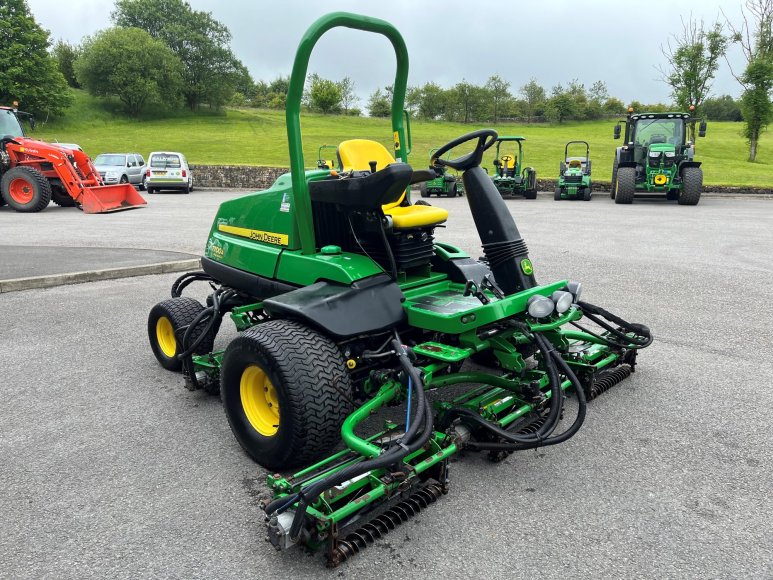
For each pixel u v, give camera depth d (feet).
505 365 10.75
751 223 41.32
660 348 16.07
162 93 195.31
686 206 54.34
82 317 19.69
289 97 11.19
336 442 9.64
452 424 10.01
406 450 8.05
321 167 14.64
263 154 109.70
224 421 12.24
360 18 11.50
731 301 20.54
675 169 54.54
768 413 12.19
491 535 8.38
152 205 57.47
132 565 7.86
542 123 193.26
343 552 7.73
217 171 83.97
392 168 10.13
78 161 50.60
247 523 8.79
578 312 11.95
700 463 10.30
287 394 9.20
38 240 34.55
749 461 10.36
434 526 8.60
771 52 93.04
